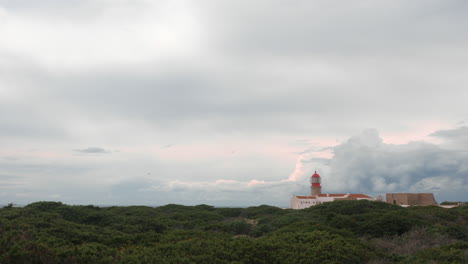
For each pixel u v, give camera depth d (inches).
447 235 1061.1
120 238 863.7
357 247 836.0
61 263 589.9
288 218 1427.2
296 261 716.7
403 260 791.7
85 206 1459.2
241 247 753.0
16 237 682.8
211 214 1756.9
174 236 902.4
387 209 1838.1
